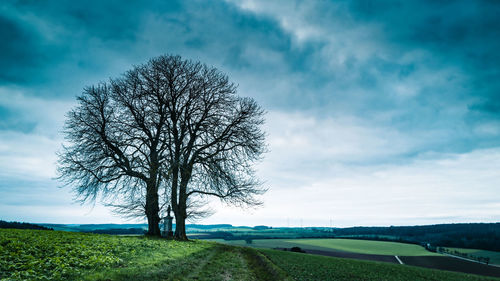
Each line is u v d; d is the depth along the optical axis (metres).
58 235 20.95
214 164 33.94
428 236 146.75
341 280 16.56
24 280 8.44
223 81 37.03
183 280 11.81
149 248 18.59
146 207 33.00
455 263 70.94
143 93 33.97
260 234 163.38
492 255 97.88
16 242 13.99
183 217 33.78
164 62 35.38
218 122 35.69
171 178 30.92
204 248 25.98
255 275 15.38
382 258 76.69
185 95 36.19
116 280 9.76
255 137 36.00
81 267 10.96
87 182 31.80
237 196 34.53
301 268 19.28
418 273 26.73
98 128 32.88
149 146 33.69
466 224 164.38
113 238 22.94
